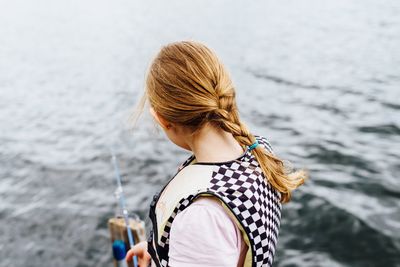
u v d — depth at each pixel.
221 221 1.21
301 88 14.79
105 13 51.44
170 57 1.34
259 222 1.23
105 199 7.45
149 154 9.02
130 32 34.41
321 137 9.59
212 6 49.75
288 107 12.40
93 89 17.09
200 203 1.24
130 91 16.30
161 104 1.33
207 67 1.32
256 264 1.25
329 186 7.24
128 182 7.96
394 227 6.06
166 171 8.27
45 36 35.34
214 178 1.29
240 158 1.34
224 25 33.94
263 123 11.00
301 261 5.61
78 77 19.77
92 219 6.89
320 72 17.06
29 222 6.98
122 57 24.50
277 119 11.27
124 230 3.18
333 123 10.59
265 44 24.83
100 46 28.91
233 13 41.47
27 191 8.04
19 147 10.55
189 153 8.95
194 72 1.30
